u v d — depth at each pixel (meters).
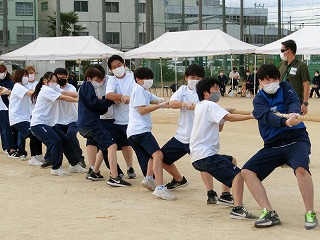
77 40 32.59
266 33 76.06
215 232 7.09
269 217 7.28
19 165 12.77
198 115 8.09
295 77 11.36
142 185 9.85
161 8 66.44
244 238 6.80
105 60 36.91
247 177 7.43
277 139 7.30
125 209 8.44
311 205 7.20
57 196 9.46
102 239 6.87
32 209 8.51
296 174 7.19
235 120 7.81
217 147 8.14
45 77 11.73
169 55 31.47
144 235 7.00
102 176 10.86
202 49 30.88
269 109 7.29
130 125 9.44
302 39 26.78
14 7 56.59
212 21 72.06
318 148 14.56
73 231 7.24
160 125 21.02
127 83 10.45
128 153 10.90
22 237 7.01
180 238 6.84
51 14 62.25
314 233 6.98
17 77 13.02
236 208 7.76
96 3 63.44
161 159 9.23
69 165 12.29
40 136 11.48
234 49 30.36
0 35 56.34
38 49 32.59
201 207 8.53
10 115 12.92
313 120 6.82
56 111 11.84
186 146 9.11
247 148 14.62
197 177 10.84
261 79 7.37
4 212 8.34
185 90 9.13
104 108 10.20
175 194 9.48
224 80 40.00
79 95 10.30
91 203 8.88
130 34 65.00
